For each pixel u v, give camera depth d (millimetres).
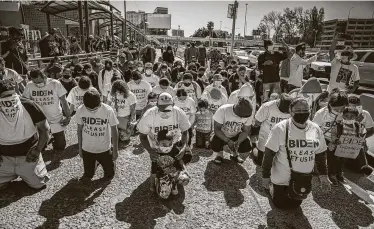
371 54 13688
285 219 3279
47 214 3209
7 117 3303
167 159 3455
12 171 3529
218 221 3209
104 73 7637
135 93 6406
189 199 3648
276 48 7590
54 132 4926
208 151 5348
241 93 5500
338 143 4012
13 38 6844
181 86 6246
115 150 3990
